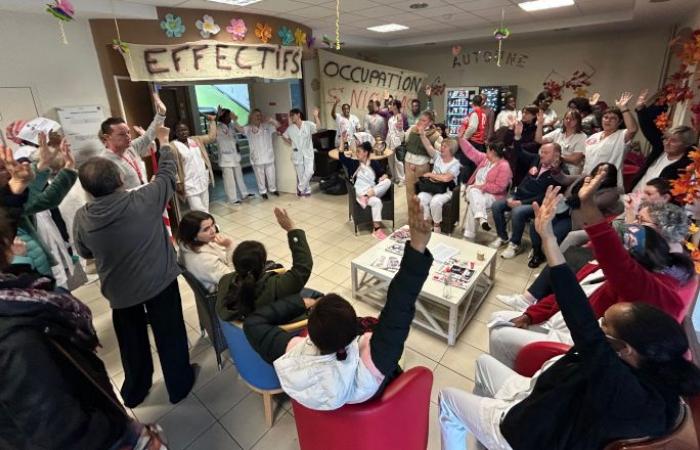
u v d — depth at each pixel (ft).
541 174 10.83
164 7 12.72
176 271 6.05
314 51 21.86
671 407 3.03
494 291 9.64
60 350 2.67
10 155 5.01
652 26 19.29
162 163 5.97
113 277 5.40
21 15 10.46
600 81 21.83
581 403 3.30
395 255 9.34
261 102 18.74
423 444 4.65
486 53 25.30
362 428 3.75
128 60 11.96
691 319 6.61
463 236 13.00
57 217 9.68
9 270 2.87
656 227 4.92
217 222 15.01
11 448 2.56
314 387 3.50
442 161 12.89
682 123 12.56
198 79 13.62
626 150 11.24
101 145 12.13
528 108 14.78
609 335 3.28
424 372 4.17
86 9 10.84
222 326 5.55
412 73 24.14
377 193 13.16
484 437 4.14
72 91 11.73
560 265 3.40
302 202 17.44
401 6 14.62
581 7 15.85
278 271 5.76
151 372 6.45
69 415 2.50
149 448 3.07
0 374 2.33
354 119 20.40
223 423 6.07
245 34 14.94
